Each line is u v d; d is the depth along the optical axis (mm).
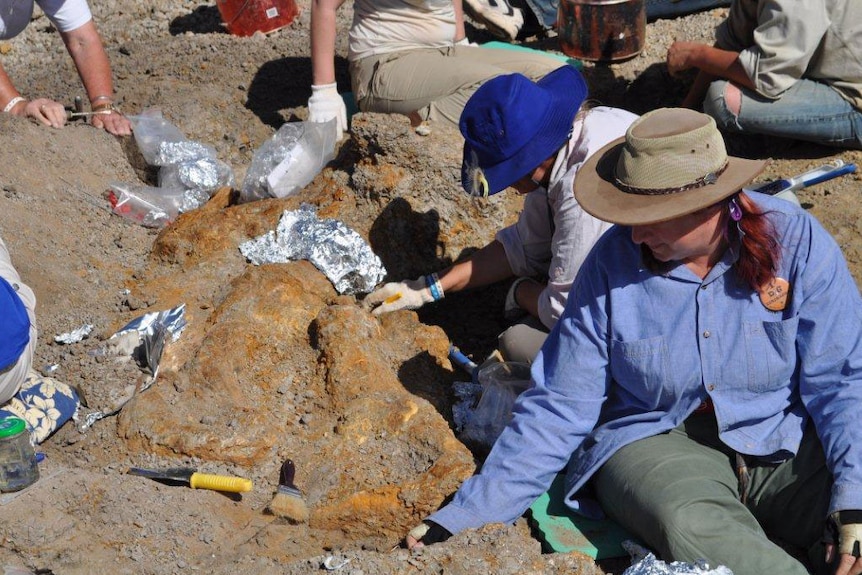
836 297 2689
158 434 3211
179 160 4809
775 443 2811
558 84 3309
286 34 6750
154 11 7234
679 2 6805
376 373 3420
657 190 2527
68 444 3254
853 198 4938
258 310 3652
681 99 6117
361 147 4246
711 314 2713
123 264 4254
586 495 3033
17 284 3250
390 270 4238
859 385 2713
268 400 3402
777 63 5121
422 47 5352
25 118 4879
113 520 2793
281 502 2939
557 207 3311
